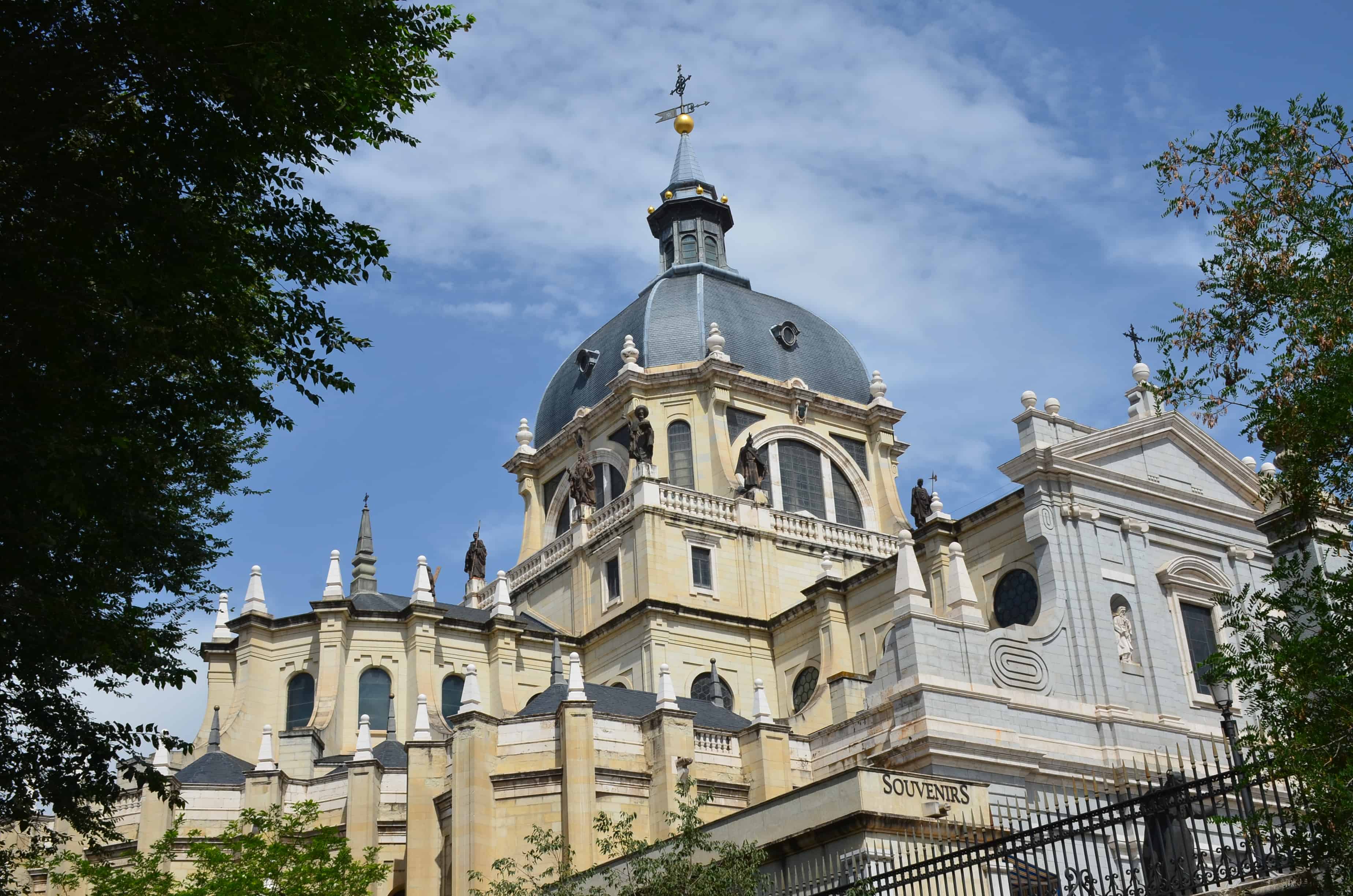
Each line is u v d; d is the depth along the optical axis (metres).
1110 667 62.00
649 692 69.38
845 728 60.88
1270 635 30.09
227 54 25.47
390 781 65.50
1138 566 65.44
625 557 82.31
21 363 25.17
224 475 32.34
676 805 59.25
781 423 92.19
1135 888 29.36
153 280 25.56
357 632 77.75
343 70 27.33
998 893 39.47
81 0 25.12
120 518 28.56
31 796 30.06
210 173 27.28
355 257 29.19
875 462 95.06
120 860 63.38
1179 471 69.62
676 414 90.62
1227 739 32.00
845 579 81.75
